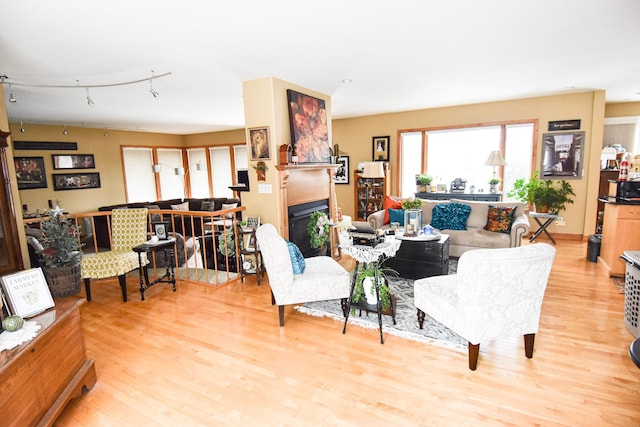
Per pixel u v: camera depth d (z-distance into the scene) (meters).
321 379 2.35
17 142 7.05
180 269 5.05
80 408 2.13
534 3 2.51
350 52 3.47
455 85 5.04
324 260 3.56
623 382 2.22
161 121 7.71
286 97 4.50
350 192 8.23
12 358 1.61
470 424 1.91
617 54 3.71
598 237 4.85
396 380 2.31
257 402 2.14
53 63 3.46
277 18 2.63
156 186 9.94
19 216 3.75
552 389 2.18
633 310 2.79
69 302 2.23
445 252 4.07
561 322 3.04
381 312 2.93
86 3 2.27
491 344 2.71
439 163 7.20
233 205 8.61
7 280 1.99
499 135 6.60
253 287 4.19
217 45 3.15
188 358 2.65
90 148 8.34
